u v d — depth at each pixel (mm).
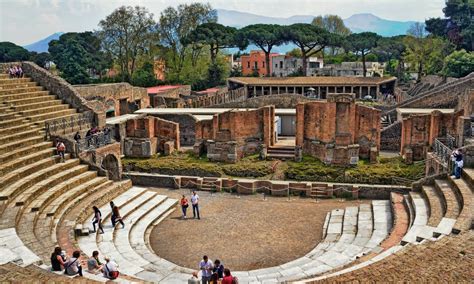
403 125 41188
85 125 41938
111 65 108312
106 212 30281
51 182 30547
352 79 84125
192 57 104375
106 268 19812
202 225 30594
